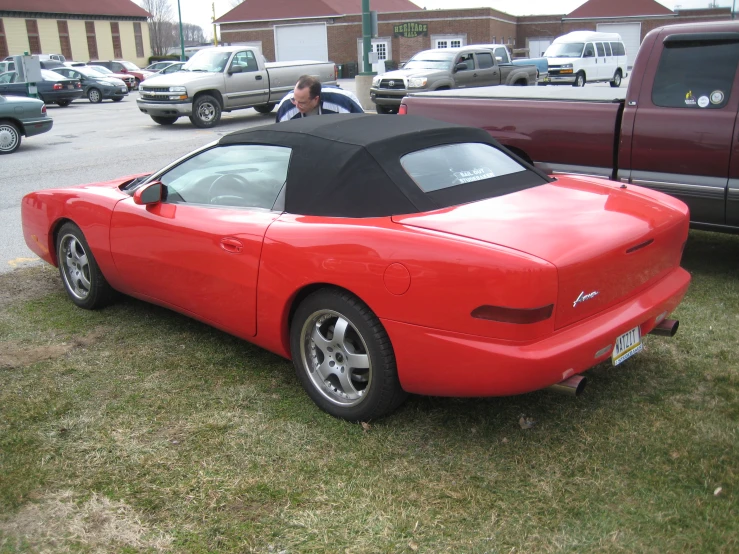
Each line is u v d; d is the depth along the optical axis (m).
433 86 17.92
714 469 2.99
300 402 3.67
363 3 18.69
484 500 2.85
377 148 3.47
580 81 28.16
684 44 5.33
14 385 3.88
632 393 3.69
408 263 3.00
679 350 4.20
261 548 2.61
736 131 5.05
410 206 3.30
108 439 3.33
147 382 3.91
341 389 3.51
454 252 2.91
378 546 2.60
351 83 38.16
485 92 6.75
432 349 3.01
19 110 13.33
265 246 3.55
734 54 5.14
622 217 3.35
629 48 49.25
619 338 3.19
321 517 2.77
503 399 3.64
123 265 4.53
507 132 6.25
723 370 3.92
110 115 21.48
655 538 2.60
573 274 2.89
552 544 2.59
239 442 3.30
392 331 3.11
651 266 3.39
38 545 2.63
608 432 3.32
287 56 48.56
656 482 2.92
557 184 3.90
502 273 2.80
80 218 4.76
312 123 3.91
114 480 3.02
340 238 3.25
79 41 56.78
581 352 2.94
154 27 86.12
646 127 5.46
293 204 3.60
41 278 5.84
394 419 3.47
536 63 26.66
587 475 2.99
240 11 48.75
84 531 2.70
